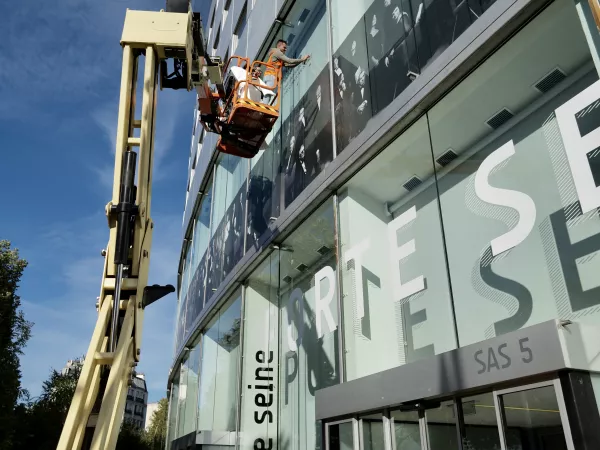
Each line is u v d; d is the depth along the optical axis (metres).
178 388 23.69
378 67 8.38
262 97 9.80
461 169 6.77
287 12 12.88
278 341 10.92
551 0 5.51
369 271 8.07
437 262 6.90
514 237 5.91
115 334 5.20
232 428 12.39
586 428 4.11
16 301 30.22
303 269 10.25
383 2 8.51
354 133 8.79
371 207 8.30
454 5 6.84
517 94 6.13
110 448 4.89
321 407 7.89
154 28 6.55
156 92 6.65
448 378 5.50
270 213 12.02
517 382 4.78
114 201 5.64
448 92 6.97
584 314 5.07
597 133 5.14
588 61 5.38
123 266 5.69
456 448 5.50
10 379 27.98
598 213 5.08
